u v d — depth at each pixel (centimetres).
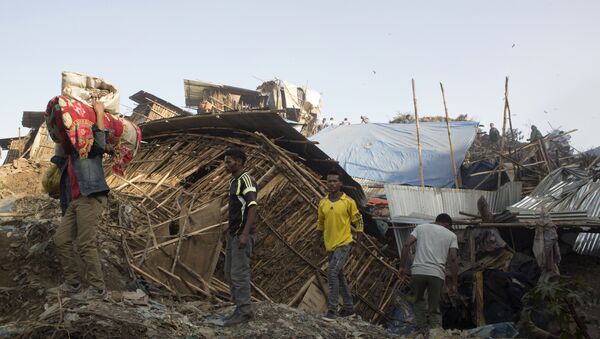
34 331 405
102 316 430
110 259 623
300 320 566
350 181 1131
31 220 649
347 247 671
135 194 892
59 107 484
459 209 1174
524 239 1140
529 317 686
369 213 1163
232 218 520
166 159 1057
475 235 995
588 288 561
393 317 941
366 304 918
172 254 698
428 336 603
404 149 1694
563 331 568
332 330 565
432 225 646
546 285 560
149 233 707
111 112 538
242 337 487
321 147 1839
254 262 845
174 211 826
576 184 1130
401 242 1060
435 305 624
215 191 874
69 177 502
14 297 509
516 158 1681
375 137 1794
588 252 1166
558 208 1080
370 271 969
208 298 682
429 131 1784
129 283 610
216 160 1016
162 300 589
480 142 2288
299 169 969
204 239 736
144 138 1191
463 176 1627
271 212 891
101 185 493
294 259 859
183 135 1140
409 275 1018
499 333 686
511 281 866
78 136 477
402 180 1571
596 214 1019
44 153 1722
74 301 460
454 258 627
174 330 461
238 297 519
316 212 912
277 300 816
